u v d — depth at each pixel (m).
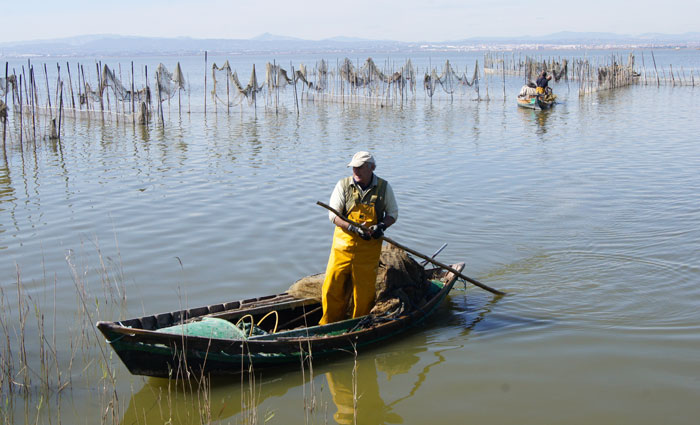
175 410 6.05
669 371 6.61
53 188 15.31
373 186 7.25
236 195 14.45
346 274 7.40
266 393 6.40
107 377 6.57
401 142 23.05
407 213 12.88
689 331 7.54
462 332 7.78
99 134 26.06
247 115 33.97
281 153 20.70
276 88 36.22
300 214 12.77
